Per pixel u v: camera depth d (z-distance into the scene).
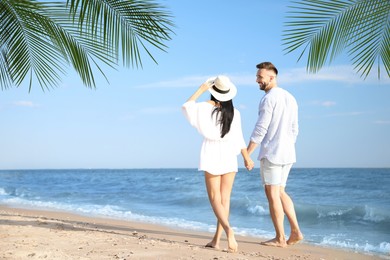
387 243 6.22
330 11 3.77
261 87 4.95
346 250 5.52
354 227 8.66
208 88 4.10
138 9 3.67
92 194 18.94
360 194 17.59
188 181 28.69
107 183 32.22
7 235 4.29
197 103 4.10
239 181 27.06
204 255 3.61
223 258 3.51
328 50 3.94
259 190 19.31
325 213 10.66
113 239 4.38
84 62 4.23
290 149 4.80
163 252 3.66
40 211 10.11
